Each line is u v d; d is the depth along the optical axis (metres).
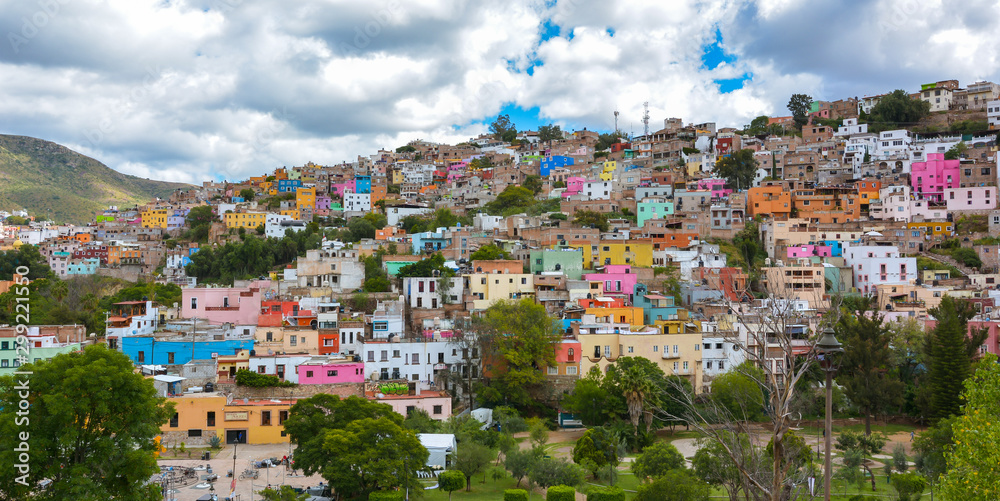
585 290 156.25
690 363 125.38
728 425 43.50
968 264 187.75
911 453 103.06
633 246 182.12
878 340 121.44
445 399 109.38
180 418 100.00
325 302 147.38
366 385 112.38
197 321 137.12
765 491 38.91
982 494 50.62
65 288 195.12
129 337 119.94
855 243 194.00
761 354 41.47
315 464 81.25
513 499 76.44
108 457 62.59
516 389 120.12
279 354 122.44
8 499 59.31
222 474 86.38
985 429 52.50
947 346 114.81
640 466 86.19
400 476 77.19
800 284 167.12
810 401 119.31
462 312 147.38
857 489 84.50
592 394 112.06
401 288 163.25
